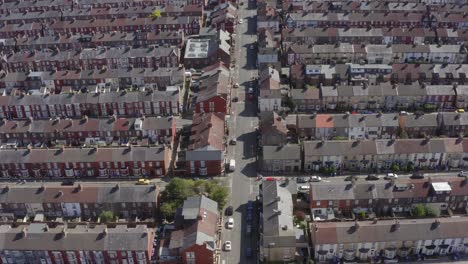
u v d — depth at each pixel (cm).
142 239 15775
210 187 18150
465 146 19688
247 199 18638
